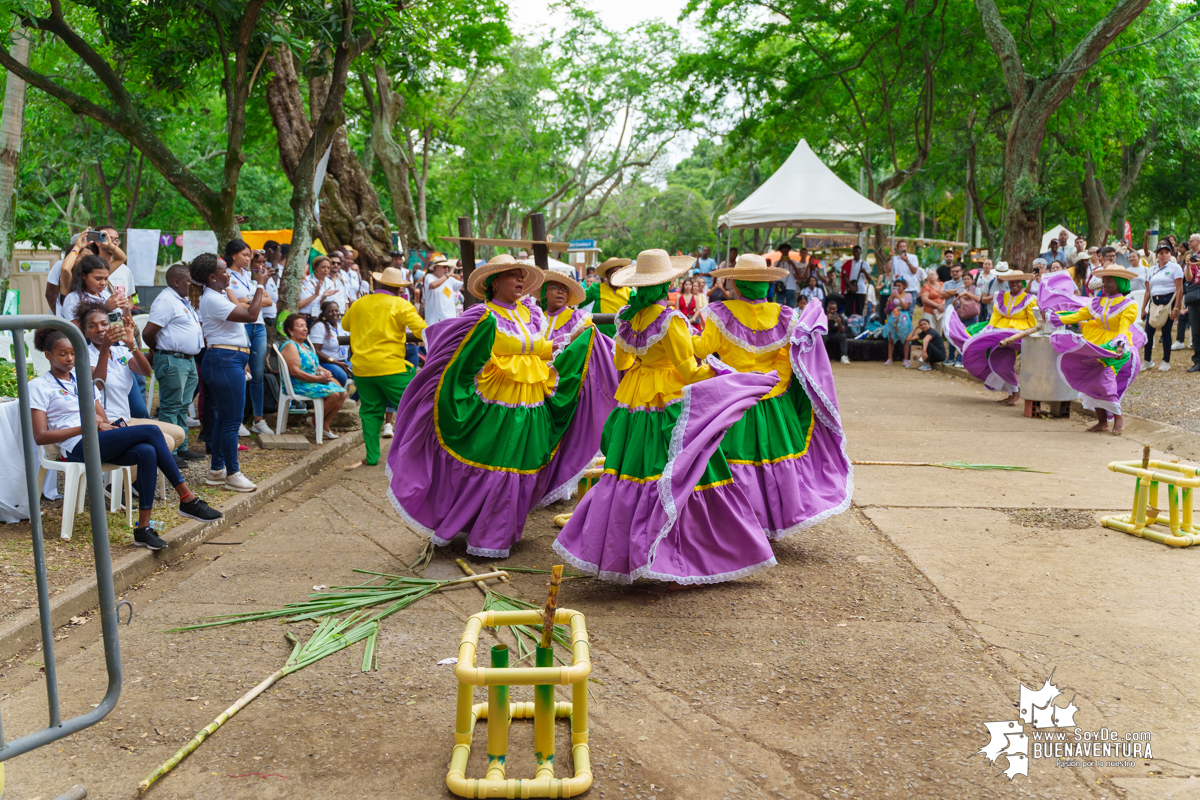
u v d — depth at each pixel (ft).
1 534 18.47
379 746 10.88
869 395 41.39
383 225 58.75
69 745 10.92
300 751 10.77
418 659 13.42
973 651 13.53
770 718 11.58
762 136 83.82
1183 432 30.09
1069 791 9.90
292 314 30.30
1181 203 113.91
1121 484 24.14
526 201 129.29
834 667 13.04
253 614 15.15
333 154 57.82
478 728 11.35
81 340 9.47
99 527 9.62
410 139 92.89
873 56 75.87
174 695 12.23
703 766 10.46
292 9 32.68
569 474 19.49
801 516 17.33
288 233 60.54
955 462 26.81
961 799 9.77
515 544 19.62
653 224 200.44
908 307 54.44
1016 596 15.81
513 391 18.57
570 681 9.64
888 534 19.56
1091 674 12.73
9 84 36.83
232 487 22.77
